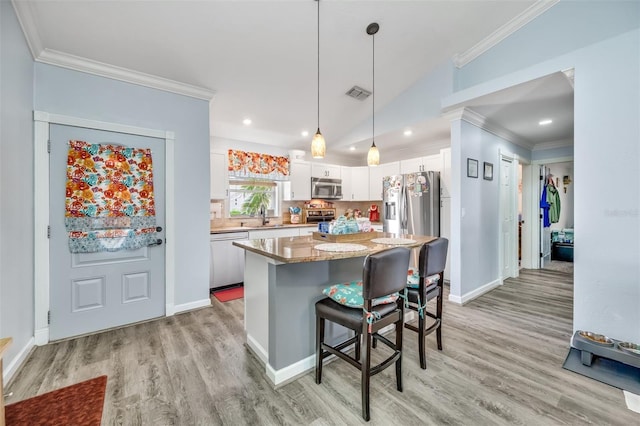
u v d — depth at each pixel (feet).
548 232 17.90
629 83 6.32
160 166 9.14
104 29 7.03
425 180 13.01
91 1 6.30
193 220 9.79
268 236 14.06
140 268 8.81
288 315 5.91
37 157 7.23
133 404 5.13
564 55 7.27
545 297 11.31
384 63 9.98
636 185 6.26
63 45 7.25
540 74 7.70
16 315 6.24
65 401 5.18
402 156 16.48
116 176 8.36
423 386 5.68
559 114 10.73
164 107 9.22
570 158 14.80
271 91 10.62
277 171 15.56
